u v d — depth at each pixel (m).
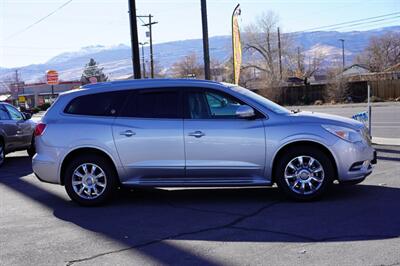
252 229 6.35
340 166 7.53
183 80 8.10
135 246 5.87
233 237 6.05
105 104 8.14
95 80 37.38
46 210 7.91
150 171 7.86
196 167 7.73
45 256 5.63
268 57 84.44
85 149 8.03
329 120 7.69
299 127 7.55
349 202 7.46
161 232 6.40
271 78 69.88
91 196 8.01
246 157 7.65
